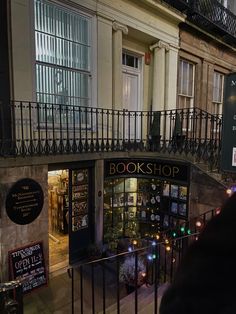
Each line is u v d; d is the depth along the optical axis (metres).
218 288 0.51
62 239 6.55
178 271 0.61
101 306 4.27
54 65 5.41
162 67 7.49
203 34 8.60
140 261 4.32
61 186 6.66
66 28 5.52
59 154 4.93
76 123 5.94
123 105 7.41
